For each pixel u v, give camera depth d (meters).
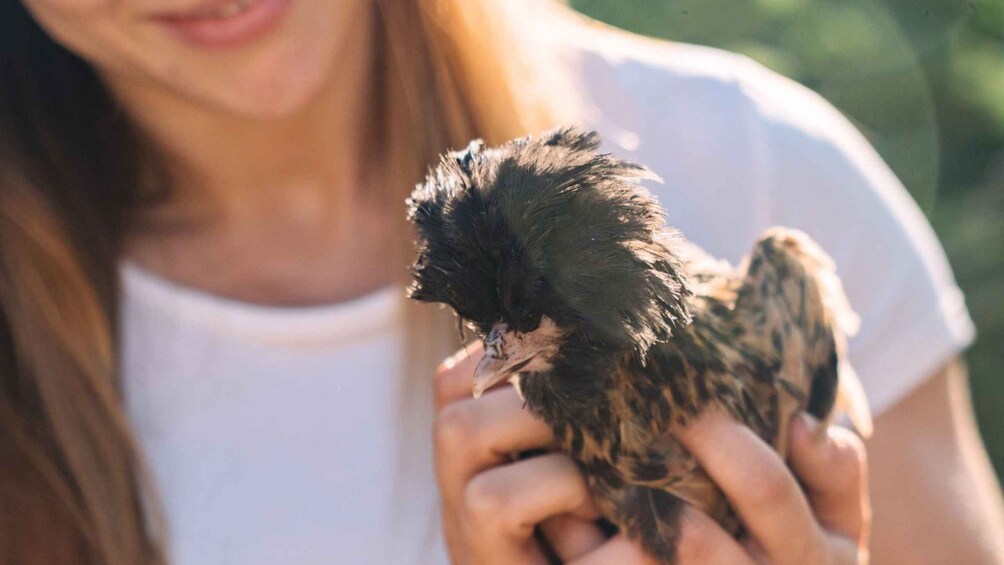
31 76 0.85
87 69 0.85
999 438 1.62
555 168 0.66
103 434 0.83
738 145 0.89
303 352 0.83
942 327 0.89
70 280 0.84
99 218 0.86
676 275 0.66
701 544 0.70
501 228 0.65
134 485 0.83
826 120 0.93
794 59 1.48
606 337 0.66
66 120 0.86
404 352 0.83
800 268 0.78
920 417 0.89
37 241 0.84
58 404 0.83
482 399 0.73
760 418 0.73
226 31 0.77
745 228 0.88
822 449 0.74
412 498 0.83
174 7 0.76
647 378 0.70
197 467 0.83
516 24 0.87
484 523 0.70
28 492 0.82
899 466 0.88
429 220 0.67
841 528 0.75
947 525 0.87
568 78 0.89
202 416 0.84
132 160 0.87
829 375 0.78
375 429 0.83
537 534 0.75
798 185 0.89
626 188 0.66
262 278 0.86
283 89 0.79
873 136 1.56
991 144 1.67
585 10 1.39
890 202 0.91
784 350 0.75
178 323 0.84
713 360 0.72
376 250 0.87
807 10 1.48
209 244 0.87
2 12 0.84
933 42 1.58
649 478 0.71
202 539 0.82
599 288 0.65
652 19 1.40
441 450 0.73
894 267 0.89
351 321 0.83
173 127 0.84
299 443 0.83
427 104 0.86
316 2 0.79
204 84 0.79
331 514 0.82
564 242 0.65
